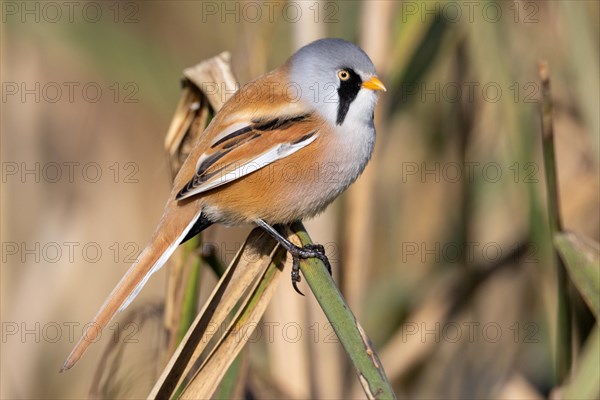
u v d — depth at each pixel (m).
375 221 11.72
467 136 11.39
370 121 8.95
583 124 9.93
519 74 10.43
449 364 11.68
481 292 11.74
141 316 8.59
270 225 8.55
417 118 11.61
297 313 9.79
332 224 10.16
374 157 10.10
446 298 11.41
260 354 10.91
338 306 6.34
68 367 6.91
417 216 11.76
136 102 12.98
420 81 10.68
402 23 9.78
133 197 12.77
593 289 7.91
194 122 8.83
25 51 12.41
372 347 6.11
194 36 13.70
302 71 8.74
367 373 6.02
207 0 13.52
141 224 12.63
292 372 9.75
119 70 12.35
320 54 8.77
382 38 9.64
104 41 12.34
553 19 10.40
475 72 10.70
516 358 11.66
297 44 9.78
